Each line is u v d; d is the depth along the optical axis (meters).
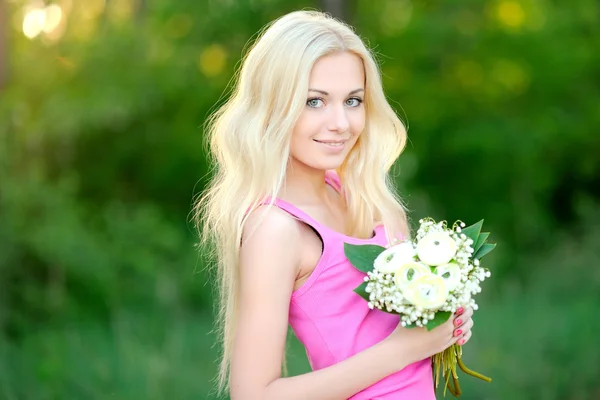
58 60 11.21
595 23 14.01
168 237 10.53
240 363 2.77
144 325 8.07
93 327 7.97
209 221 3.28
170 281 9.42
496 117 13.79
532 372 7.15
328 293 2.91
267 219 2.85
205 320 9.04
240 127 2.98
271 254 2.80
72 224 9.09
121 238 10.20
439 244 2.77
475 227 2.95
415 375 2.96
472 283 2.81
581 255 10.34
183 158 13.19
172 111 13.04
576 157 14.25
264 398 2.73
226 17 12.66
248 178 2.95
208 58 13.38
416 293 2.70
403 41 13.26
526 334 7.82
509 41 13.35
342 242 2.95
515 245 13.52
